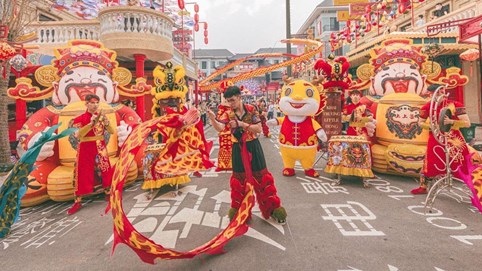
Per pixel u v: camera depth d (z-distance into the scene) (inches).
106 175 196.7
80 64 230.1
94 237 142.4
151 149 211.6
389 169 240.8
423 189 195.9
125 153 115.6
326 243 127.7
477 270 103.9
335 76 279.1
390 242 127.1
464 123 173.0
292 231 141.4
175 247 129.3
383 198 189.6
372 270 105.1
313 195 198.8
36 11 514.9
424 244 124.6
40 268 114.7
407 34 440.8
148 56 444.8
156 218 164.6
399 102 243.8
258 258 116.8
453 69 260.7
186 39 879.1
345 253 118.3
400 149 226.2
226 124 145.3
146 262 107.7
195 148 206.2
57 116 218.1
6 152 315.6
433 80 261.1
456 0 546.6
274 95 1268.5
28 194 186.5
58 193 194.2
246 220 139.9
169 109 225.3
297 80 250.5
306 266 109.3
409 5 605.0
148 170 207.8
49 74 226.7
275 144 454.9
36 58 369.7
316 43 506.9
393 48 261.9
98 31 434.9
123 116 249.6
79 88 225.6
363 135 236.8
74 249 130.3
